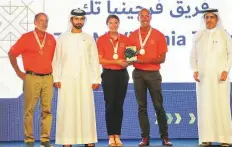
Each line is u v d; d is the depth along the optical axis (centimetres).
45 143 715
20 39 711
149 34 741
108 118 732
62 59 710
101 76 738
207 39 741
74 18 709
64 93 708
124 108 845
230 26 841
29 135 718
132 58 726
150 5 849
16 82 837
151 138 845
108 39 737
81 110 711
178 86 846
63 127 707
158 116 745
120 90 731
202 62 740
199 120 746
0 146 777
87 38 715
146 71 736
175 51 845
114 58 732
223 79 728
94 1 848
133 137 845
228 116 736
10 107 838
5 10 838
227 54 738
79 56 709
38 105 836
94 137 715
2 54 834
